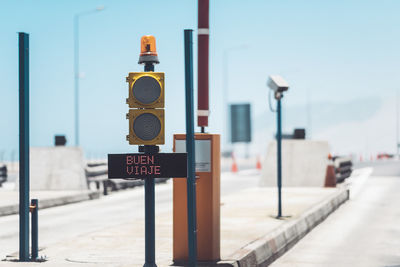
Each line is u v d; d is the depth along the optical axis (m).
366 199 25.41
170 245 12.40
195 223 9.68
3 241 15.54
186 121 9.53
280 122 17.08
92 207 24.75
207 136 10.38
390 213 20.52
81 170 30.50
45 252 11.82
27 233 11.00
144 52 8.78
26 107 10.94
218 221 10.56
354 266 11.84
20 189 10.97
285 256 13.05
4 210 21.73
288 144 30.14
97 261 10.76
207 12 12.14
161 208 23.86
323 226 17.80
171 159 8.52
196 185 10.38
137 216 21.34
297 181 29.19
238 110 89.00
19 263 10.46
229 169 67.62
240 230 14.16
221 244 12.20
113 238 13.54
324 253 13.34
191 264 9.59
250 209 18.95
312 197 22.92
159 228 14.88
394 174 40.09
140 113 8.53
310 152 29.97
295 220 15.80
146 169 8.56
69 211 23.17
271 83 17.02
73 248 12.26
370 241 14.85
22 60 10.92
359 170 46.66
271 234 13.34
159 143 8.51
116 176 8.61
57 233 17.05
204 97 12.17
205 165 10.37
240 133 89.38
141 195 30.75
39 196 25.69
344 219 19.31
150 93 8.52
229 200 22.25
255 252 11.40
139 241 13.09
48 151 31.00
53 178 30.23
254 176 46.78
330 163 28.94
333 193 23.80
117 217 21.06
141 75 8.55
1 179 37.31
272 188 28.27
